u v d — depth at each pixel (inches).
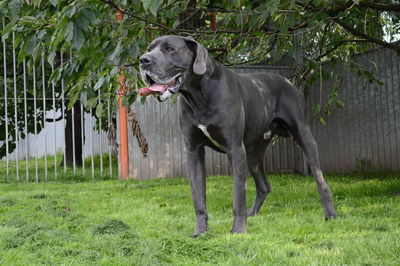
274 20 185.0
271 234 155.7
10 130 470.9
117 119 387.5
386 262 118.2
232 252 130.6
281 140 386.9
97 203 246.4
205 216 164.4
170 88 144.6
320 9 191.9
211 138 159.2
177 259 126.0
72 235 159.6
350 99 363.3
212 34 215.8
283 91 193.5
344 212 193.6
